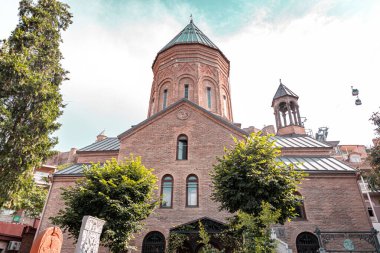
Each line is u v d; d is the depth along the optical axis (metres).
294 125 26.83
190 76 24.19
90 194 12.43
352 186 16.75
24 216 24.14
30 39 14.32
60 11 16.39
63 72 15.51
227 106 25.78
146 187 13.21
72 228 12.58
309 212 16.02
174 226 15.05
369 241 12.86
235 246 13.13
